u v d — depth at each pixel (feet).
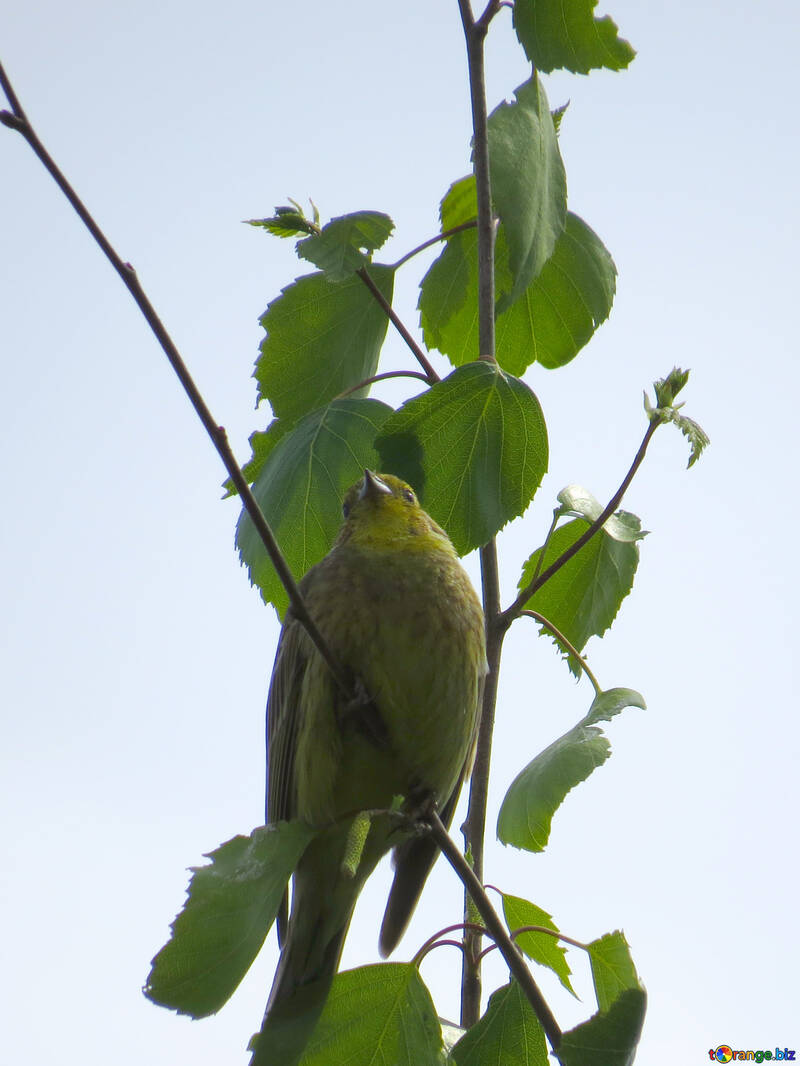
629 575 27.66
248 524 25.52
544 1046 22.04
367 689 26.99
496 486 23.66
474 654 28.07
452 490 23.73
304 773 27.45
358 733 27.07
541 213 24.39
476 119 24.56
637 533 27.14
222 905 19.39
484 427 23.54
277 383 27.81
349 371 27.91
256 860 19.90
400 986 21.77
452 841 21.58
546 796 22.45
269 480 25.46
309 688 27.35
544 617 27.84
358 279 27.40
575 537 28.09
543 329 28.89
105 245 17.42
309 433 25.32
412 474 23.72
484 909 21.16
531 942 23.24
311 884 27.81
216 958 19.22
